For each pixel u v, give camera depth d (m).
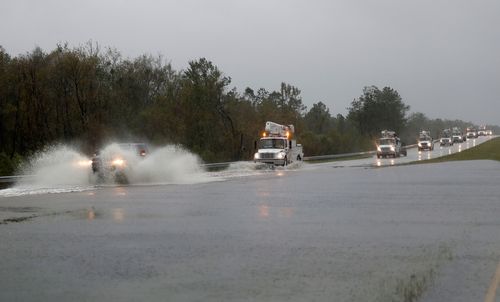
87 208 17.33
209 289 7.91
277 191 23.03
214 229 13.15
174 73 61.09
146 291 7.83
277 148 42.91
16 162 33.22
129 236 12.23
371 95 109.00
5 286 8.12
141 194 21.94
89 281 8.38
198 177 32.50
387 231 12.78
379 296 7.50
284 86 76.81
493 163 44.75
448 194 21.31
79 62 44.50
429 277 8.50
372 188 24.16
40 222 14.41
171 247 10.95
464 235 12.20
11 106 41.75
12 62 43.91
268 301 7.32
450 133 124.62
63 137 43.44
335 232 12.66
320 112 102.00
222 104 52.66
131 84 54.28
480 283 8.13
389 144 66.69
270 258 9.91
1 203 18.81
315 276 8.61
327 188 24.34
